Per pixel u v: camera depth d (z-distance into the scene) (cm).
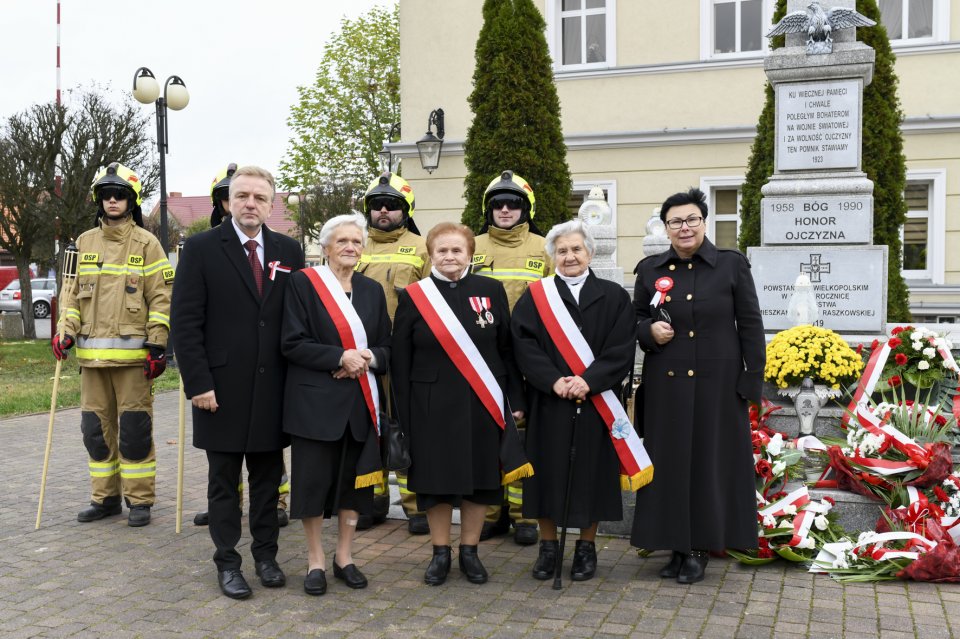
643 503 438
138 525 549
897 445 467
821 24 607
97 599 417
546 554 447
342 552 436
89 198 2025
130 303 549
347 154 2806
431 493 423
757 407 523
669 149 1325
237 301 425
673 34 1326
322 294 423
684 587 425
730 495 436
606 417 432
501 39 969
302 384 416
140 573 456
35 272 3456
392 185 543
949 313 1209
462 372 426
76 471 719
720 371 434
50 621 389
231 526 431
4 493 639
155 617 394
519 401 442
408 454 422
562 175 984
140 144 2100
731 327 438
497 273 529
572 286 444
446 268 433
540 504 437
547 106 980
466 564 441
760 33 1311
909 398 539
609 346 434
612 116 1355
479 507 441
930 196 1230
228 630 378
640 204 1343
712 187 1320
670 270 451
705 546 429
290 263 442
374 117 2775
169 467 739
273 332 428
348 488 428
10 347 1897
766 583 429
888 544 442
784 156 624
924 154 1217
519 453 429
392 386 438
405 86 1423
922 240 1245
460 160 1404
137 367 550
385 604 408
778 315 618
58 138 2012
